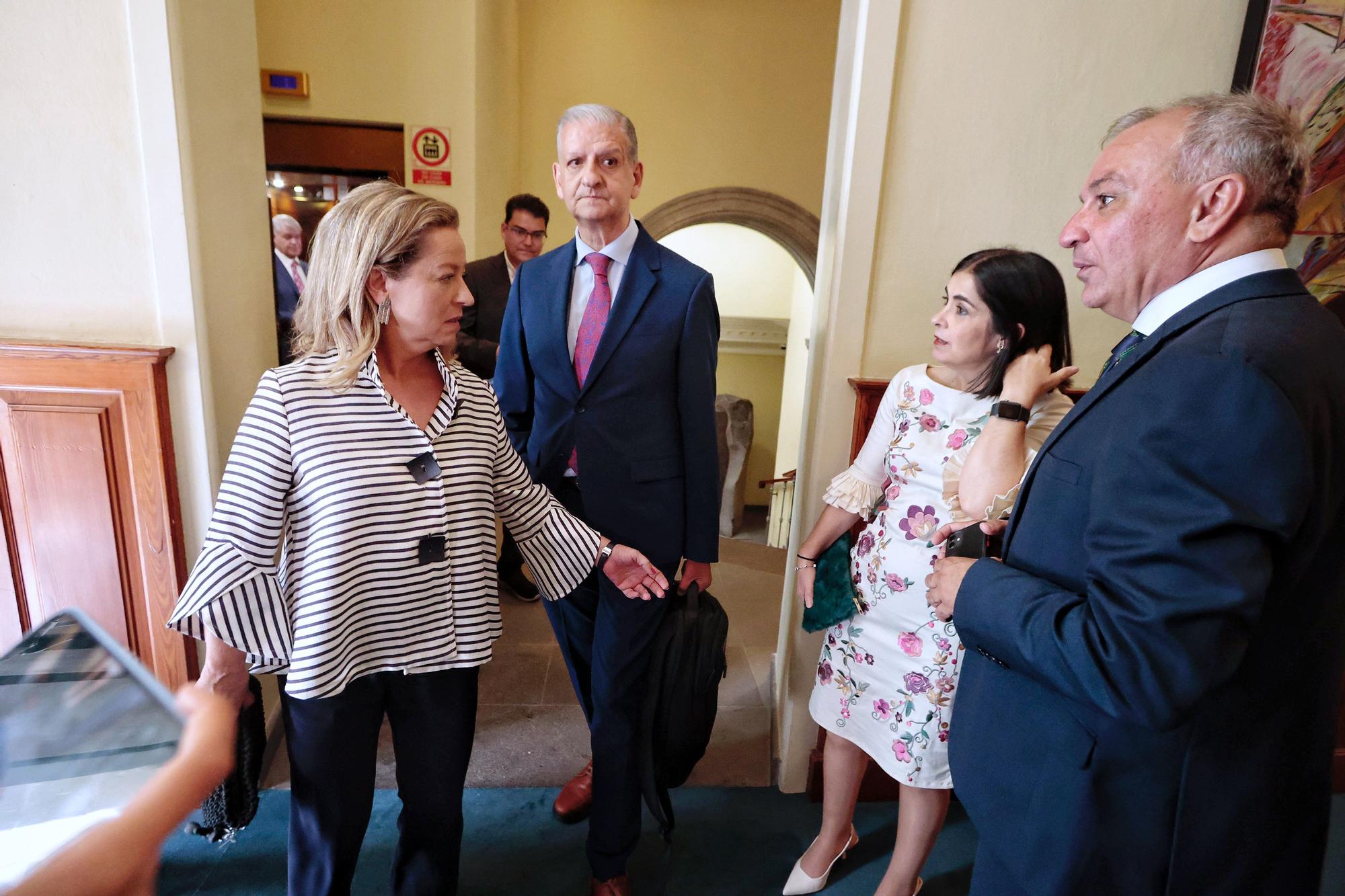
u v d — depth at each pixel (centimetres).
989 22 157
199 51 156
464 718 125
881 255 168
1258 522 64
